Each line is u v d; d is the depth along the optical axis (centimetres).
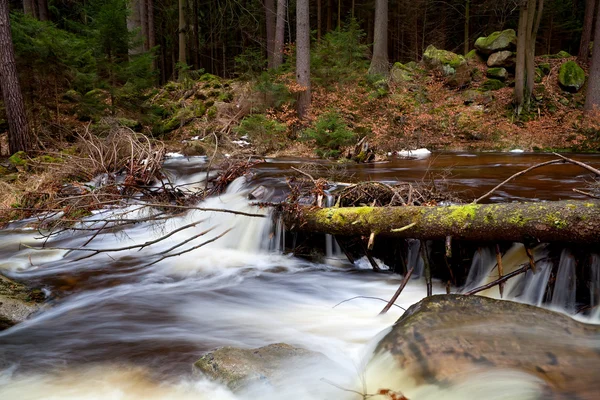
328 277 483
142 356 311
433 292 428
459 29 2872
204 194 716
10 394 265
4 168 866
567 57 1830
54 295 427
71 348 323
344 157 1037
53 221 643
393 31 2775
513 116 1430
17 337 341
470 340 260
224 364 270
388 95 1492
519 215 330
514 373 230
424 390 235
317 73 1522
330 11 2372
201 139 1303
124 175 845
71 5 2283
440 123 1387
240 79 1733
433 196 502
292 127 1332
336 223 455
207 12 2705
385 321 372
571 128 1298
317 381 259
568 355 244
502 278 349
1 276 448
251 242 562
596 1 2272
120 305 407
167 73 2902
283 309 403
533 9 1403
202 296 433
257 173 791
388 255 503
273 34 1998
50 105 1191
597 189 548
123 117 1309
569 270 348
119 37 1329
